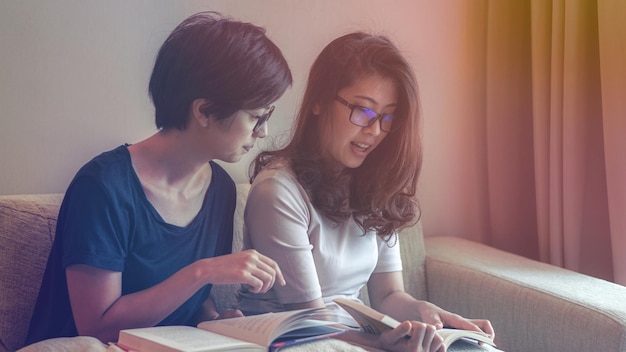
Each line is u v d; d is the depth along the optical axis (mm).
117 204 1287
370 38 1500
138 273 1350
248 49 1349
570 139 1913
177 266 1396
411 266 1900
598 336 1484
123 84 1675
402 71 1472
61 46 1608
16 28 1566
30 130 1597
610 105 1820
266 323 1179
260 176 1456
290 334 1205
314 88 1502
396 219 1530
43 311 1364
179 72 1337
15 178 1591
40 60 1593
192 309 1464
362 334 1288
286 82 1408
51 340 1132
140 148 1370
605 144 1839
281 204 1412
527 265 1850
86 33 1630
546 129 2010
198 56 1330
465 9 2113
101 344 1143
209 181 1486
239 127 1369
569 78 1900
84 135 1647
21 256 1419
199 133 1361
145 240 1344
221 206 1500
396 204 1545
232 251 1620
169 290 1244
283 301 1407
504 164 2156
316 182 1460
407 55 2047
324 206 1457
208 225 1462
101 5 1638
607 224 1991
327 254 1468
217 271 1240
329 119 1478
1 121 1569
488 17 2098
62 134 1626
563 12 1930
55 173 1628
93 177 1285
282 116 1863
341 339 1267
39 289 1420
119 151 1356
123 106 1679
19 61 1575
